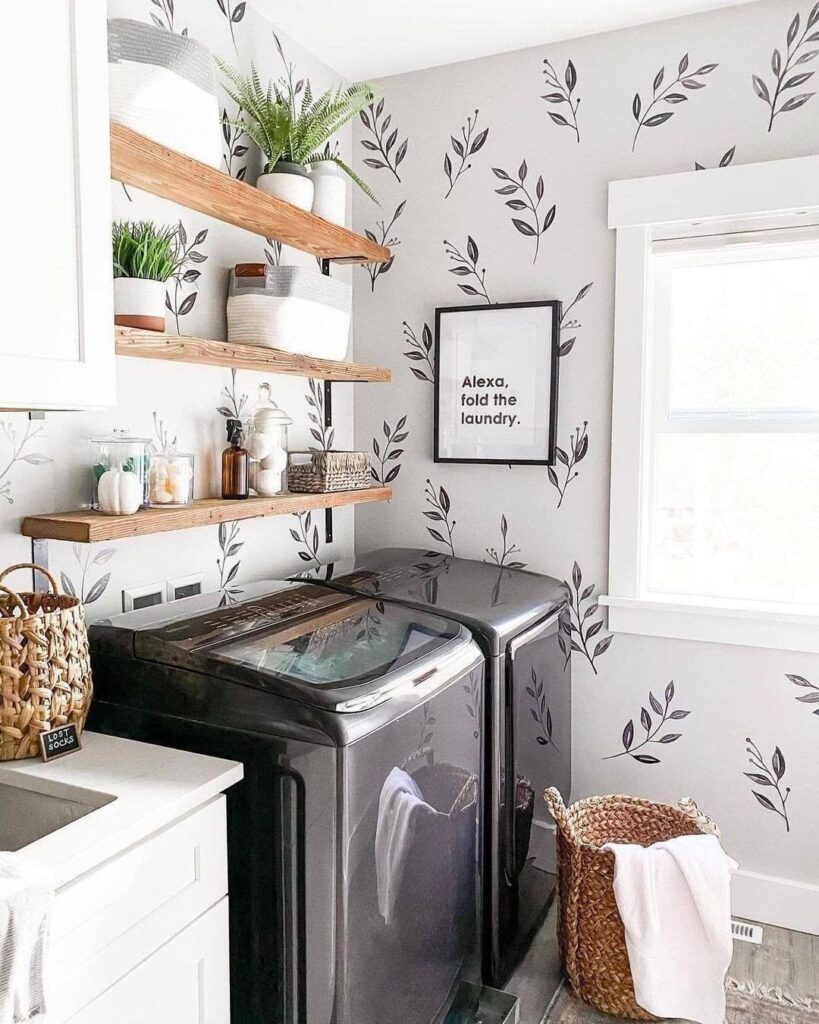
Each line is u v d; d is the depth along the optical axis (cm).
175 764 133
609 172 230
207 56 167
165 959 120
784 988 201
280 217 197
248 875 138
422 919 156
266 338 197
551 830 226
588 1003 197
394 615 183
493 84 243
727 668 227
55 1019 102
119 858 111
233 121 207
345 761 129
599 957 192
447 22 222
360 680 141
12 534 154
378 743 137
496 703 185
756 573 232
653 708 236
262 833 137
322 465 221
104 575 176
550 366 239
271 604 184
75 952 104
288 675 138
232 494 194
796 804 222
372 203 263
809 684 219
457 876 171
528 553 248
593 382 237
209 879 129
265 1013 138
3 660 131
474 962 182
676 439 238
